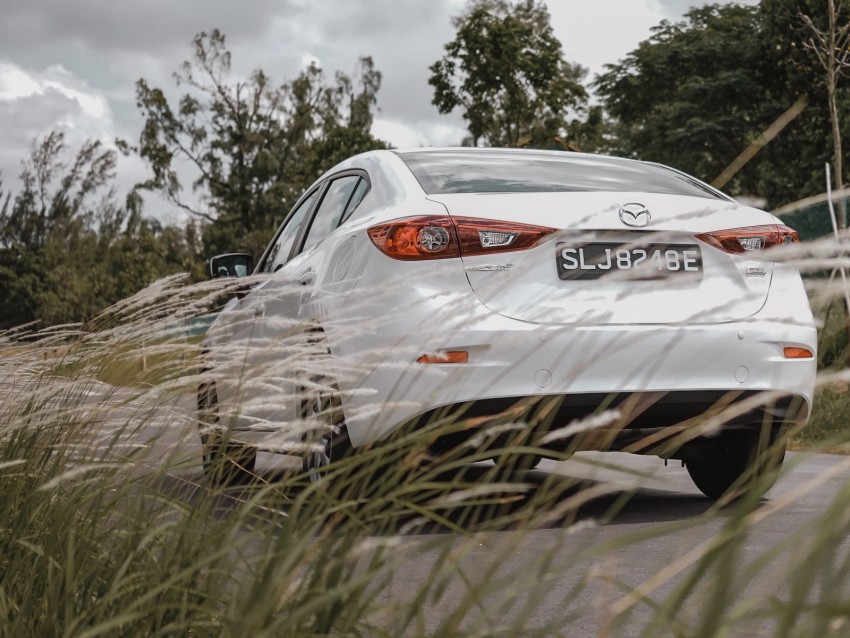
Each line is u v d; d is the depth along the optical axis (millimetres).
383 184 3773
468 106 37781
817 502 3881
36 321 2635
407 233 3287
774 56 29453
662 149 32688
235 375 2016
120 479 1871
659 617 892
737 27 32750
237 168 54625
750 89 30703
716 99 31562
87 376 2402
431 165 3801
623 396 3248
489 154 4027
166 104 54031
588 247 3334
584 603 2395
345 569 1359
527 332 1716
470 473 4828
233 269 5074
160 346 2230
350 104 61031
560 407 3195
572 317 3244
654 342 3266
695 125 31062
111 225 67688
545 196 3418
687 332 3328
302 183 55344
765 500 3939
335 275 3553
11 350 2584
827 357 7227
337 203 4203
